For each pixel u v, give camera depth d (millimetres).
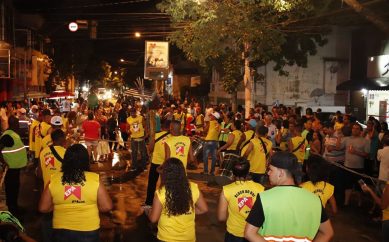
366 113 25125
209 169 16797
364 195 12719
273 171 4016
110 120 21406
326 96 31969
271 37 19469
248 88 20828
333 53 31656
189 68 61469
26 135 18797
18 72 27734
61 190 5242
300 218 3844
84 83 59344
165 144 9398
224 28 19125
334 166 11820
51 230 6586
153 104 19594
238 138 13406
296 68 32375
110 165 17375
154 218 5262
